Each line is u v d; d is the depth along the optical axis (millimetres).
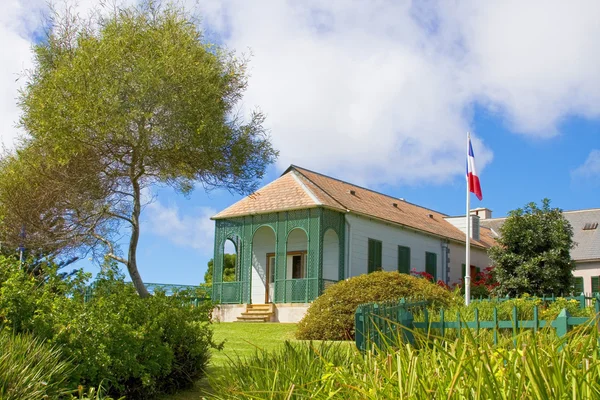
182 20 13617
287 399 3736
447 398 2814
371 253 26156
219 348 9047
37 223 16156
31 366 5848
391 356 3596
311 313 15445
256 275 27344
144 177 14883
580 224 36312
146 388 7523
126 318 7703
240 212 25969
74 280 7691
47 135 13172
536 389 2676
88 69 12641
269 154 14586
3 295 7086
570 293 24094
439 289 16094
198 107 13141
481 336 4855
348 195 27547
